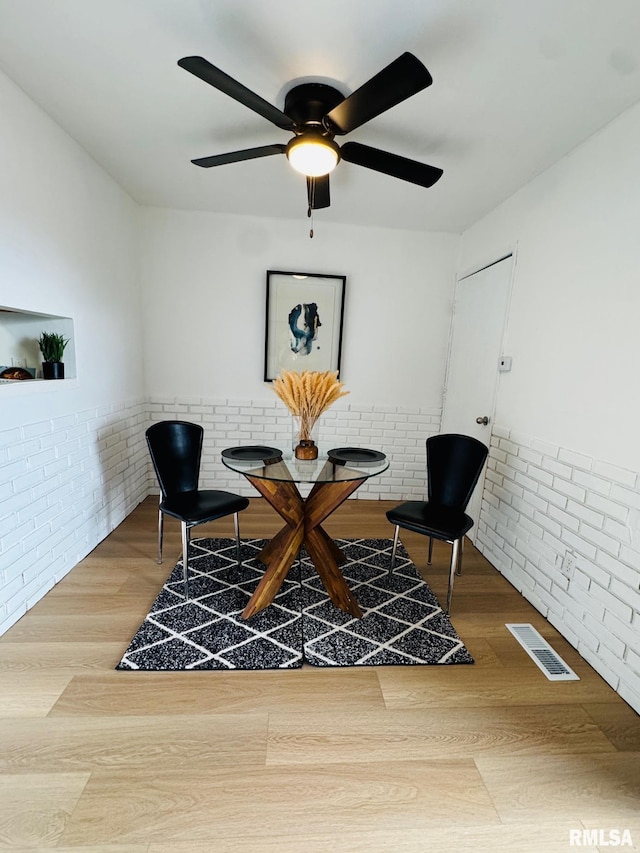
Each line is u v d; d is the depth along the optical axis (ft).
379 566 7.68
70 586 6.58
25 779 3.64
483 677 5.07
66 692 4.56
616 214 5.13
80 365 7.13
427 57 4.42
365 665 5.16
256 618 5.97
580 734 4.32
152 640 5.40
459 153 6.37
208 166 5.54
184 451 7.74
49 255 6.11
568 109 5.16
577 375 5.77
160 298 9.94
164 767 3.79
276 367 10.50
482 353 8.78
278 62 4.61
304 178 7.69
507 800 3.63
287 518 6.21
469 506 9.19
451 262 10.39
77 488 7.18
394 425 11.09
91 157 7.23
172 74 4.95
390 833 3.35
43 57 4.70
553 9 3.79
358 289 10.34
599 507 5.28
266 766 3.84
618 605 4.91
